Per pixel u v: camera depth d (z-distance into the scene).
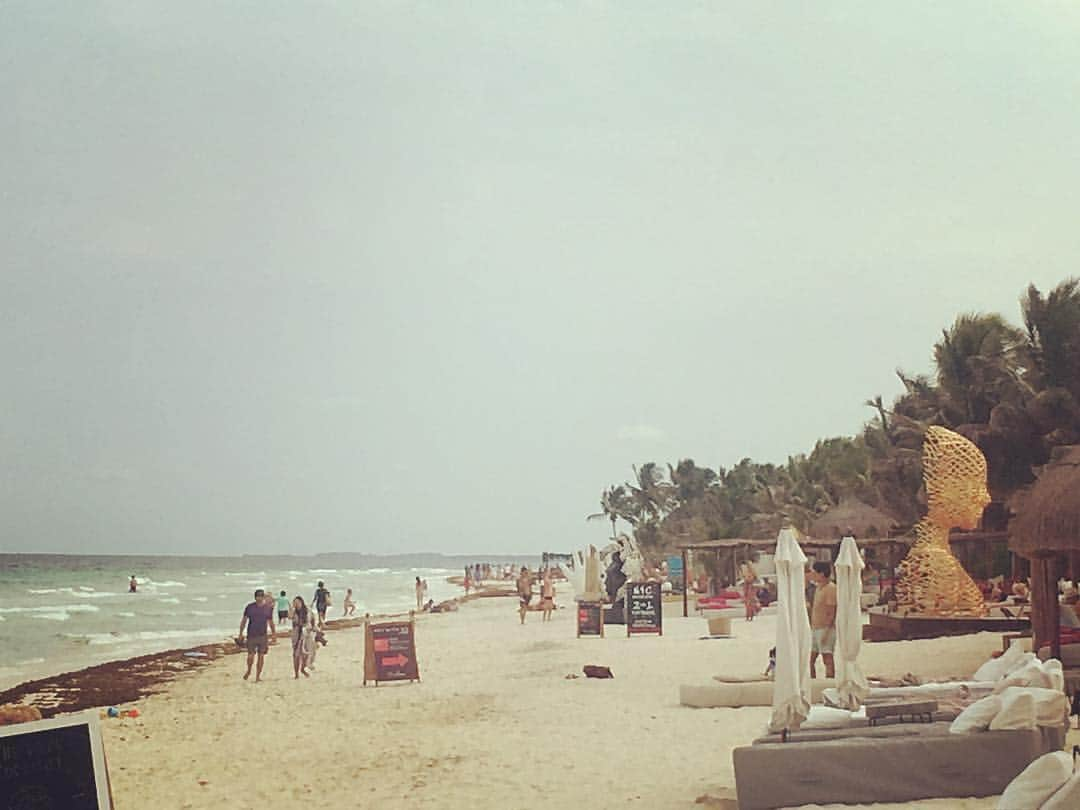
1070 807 6.82
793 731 9.81
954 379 36.16
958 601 22.31
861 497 40.75
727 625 27.45
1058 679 10.21
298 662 24.06
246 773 13.95
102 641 40.56
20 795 6.61
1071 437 31.12
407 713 18.08
